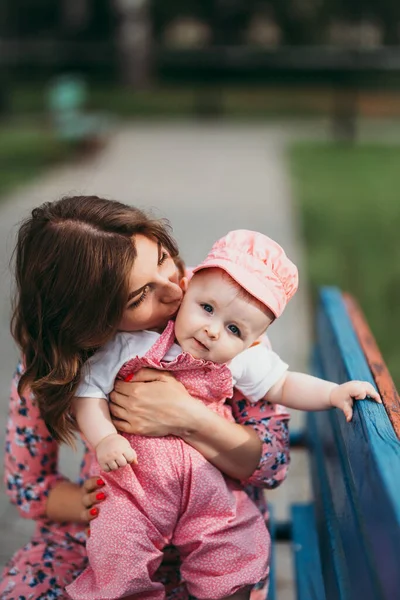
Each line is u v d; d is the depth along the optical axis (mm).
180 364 2035
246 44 36656
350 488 1766
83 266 1959
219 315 2002
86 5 35469
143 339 2102
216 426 2027
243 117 22328
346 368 2043
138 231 2049
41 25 36375
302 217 10094
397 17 36062
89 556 1982
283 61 26078
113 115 21594
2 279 6547
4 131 18562
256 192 11789
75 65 27594
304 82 26266
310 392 2051
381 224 9836
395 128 20469
